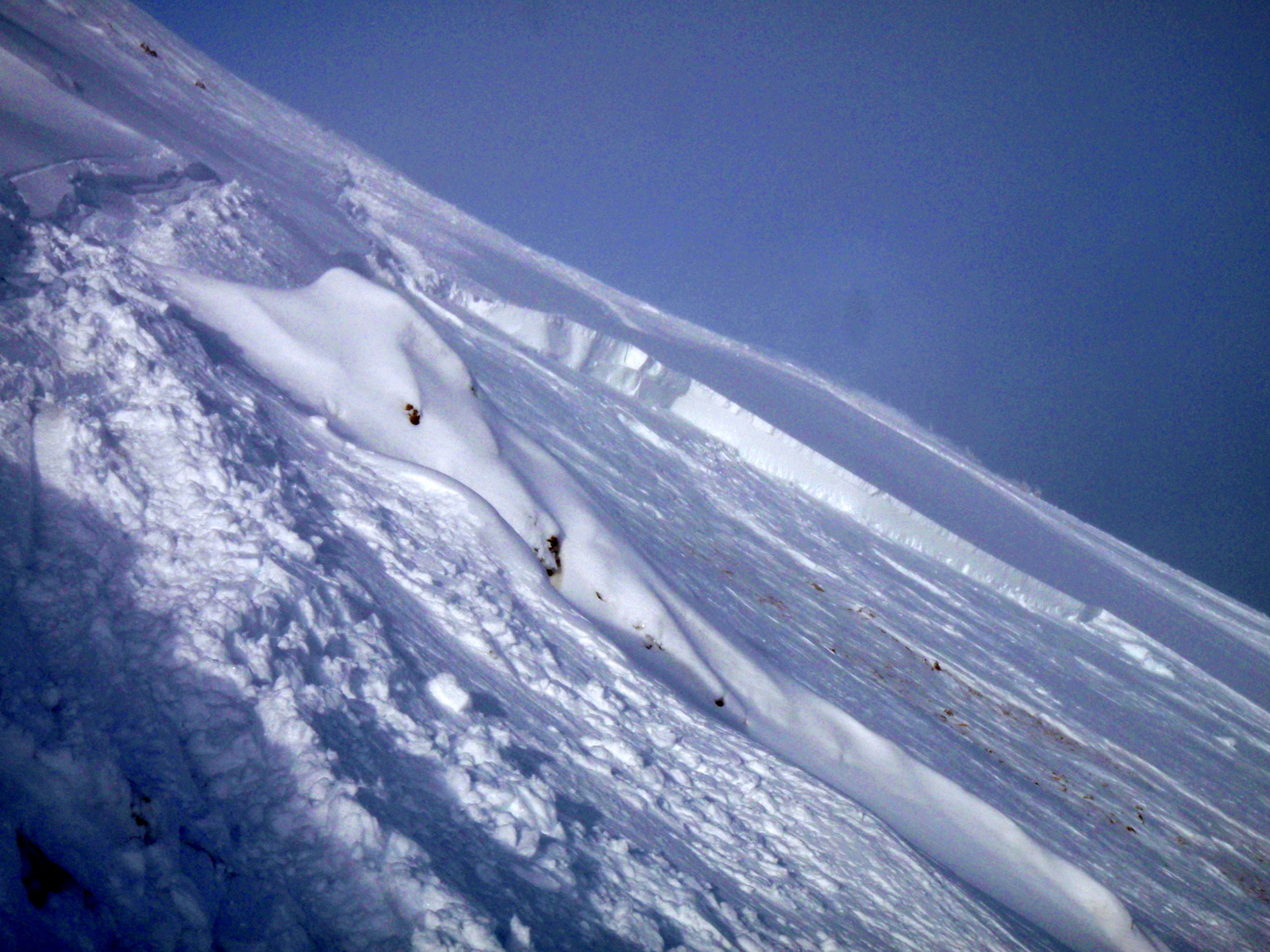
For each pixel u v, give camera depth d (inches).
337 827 148.9
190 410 242.5
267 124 1647.4
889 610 1026.7
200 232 556.1
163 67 1370.6
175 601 178.5
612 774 245.9
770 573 891.4
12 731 121.0
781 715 455.5
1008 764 679.7
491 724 226.2
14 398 200.8
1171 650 1596.9
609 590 432.8
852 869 271.9
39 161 481.7
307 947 127.7
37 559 167.0
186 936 116.1
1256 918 621.9
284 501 252.7
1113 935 417.4
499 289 1380.4
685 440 1258.6
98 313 260.4
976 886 386.0
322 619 205.5
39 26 948.0
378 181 1926.7
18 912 100.0
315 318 410.3
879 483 1515.7
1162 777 930.7
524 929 148.6
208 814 138.9
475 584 302.7
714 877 221.0
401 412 402.6
